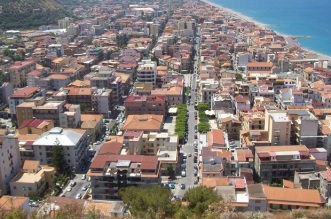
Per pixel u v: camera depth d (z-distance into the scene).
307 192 144.75
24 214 111.50
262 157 179.38
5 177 177.50
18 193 175.62
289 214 118.56
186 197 125.88
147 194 126.56
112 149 193.00
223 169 176.12
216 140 197.25
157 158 181.25
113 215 128.12
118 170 168.75
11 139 184.12
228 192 140.25
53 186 183.75
